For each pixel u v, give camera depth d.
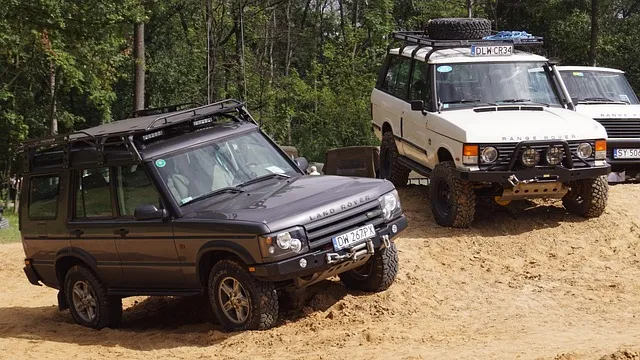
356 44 46.06
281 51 58.81
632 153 16.33
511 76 13.65
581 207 13.14
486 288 10.62
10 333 10.41
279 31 53.00
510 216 13.41
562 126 12.48
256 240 8.33
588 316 9.16
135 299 12.09
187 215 8.98
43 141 10.31
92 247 9.88
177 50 45.22
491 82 13.55
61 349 9.09
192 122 9.95
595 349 7.16
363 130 39.88
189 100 45.03
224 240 8.58
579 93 17.44
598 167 12.48
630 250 12.07
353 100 40.62
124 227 9.45
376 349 7.99
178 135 9.79
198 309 10.86
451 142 12.65
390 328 8.80
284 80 45.41
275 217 8.45
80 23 29.22
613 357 6.49
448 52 14.14
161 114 10.82
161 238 9.12
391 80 15.58
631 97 17.62
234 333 8.84
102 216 9.75
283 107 44.47
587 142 12.46
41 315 11.55
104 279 10.01
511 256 11.90
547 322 8.96
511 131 12.29
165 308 11.30
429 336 8.45
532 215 13.42
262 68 46.12
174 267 9.16
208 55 40.72
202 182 9.37
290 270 8.38
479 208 13.88
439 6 46.91
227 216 8.65
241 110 10.59
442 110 13.30
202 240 8.78
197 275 9.01
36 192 10.52
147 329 10.18
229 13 45.47
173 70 44.72
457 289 10.57
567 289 10.40
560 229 12.77
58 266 10.48
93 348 9.05
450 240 12.38
